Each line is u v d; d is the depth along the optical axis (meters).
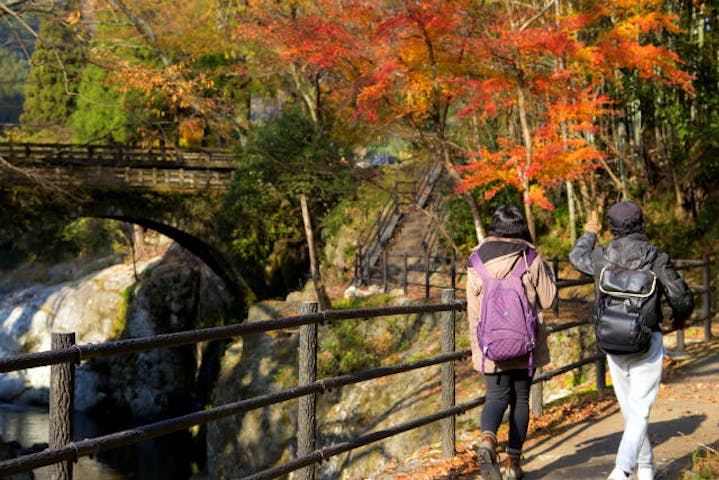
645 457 4.51
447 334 5.77
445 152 15.84
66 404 3.21
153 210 27.89
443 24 12.77
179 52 25.75
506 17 13.92
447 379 5.79
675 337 11.31
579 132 17.56
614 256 4.34
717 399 7.31
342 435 14.57
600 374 7.90
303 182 24.48
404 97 16.31
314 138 24.09
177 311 32.97
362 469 13.19
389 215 26.00
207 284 32.78
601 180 19.08
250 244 28.86
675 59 14.09
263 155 24.53
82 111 37.25
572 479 5.01
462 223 22.08
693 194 18.47
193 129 25.03
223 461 18.06
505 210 4.54
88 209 26.91
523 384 4.62
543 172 13.51
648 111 18.58
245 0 21.75
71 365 3.23
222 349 29.89
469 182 14.18
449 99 15.25
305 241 29.34
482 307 4.35
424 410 13.25
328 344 17.56
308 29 15.26
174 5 24.86
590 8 13.74
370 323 18.14
